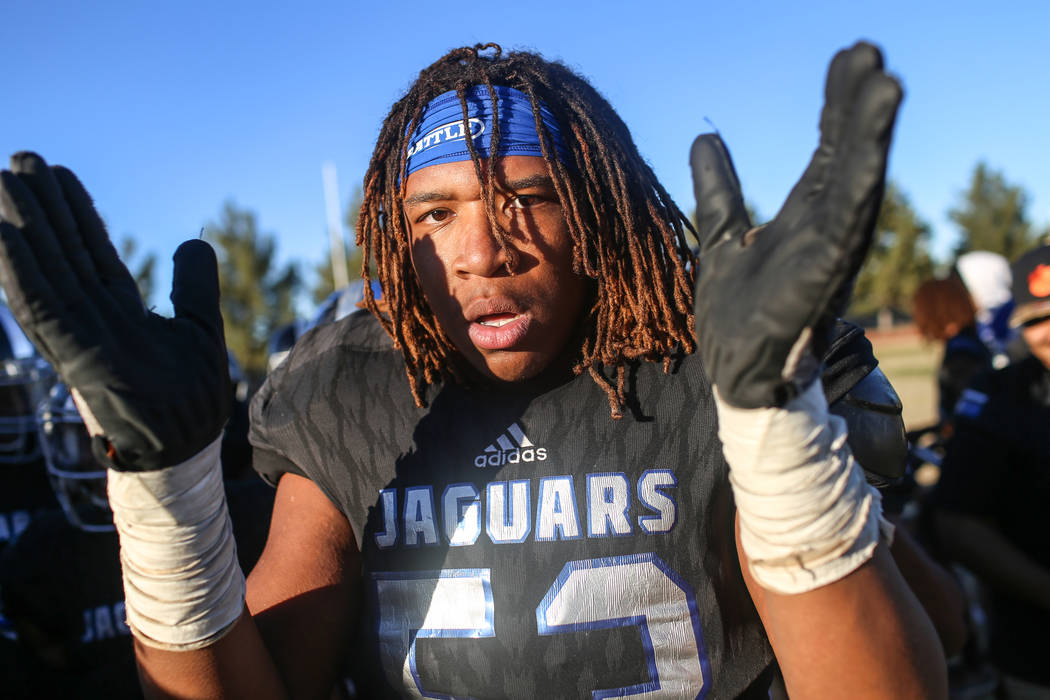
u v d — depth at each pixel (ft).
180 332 3.18
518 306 3.61
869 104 2.35
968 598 10.07
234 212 94.22
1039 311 7.19
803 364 2.64
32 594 6.79
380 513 3.88
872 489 3.08
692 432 3.65
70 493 6.88
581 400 3.78
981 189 127.03
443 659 3.68
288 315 93.45
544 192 3.63
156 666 3.35
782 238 2.60
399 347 4.00
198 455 3.21
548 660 3.56
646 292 3.70
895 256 113.50
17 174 2.93
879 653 2.86
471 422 3.87
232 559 3.43
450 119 3.71
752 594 3.58
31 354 9.23
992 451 7.34
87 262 3.01
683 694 3.58
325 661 3.95
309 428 4.08
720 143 2.92
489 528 3.69
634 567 3.57
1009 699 7.62
